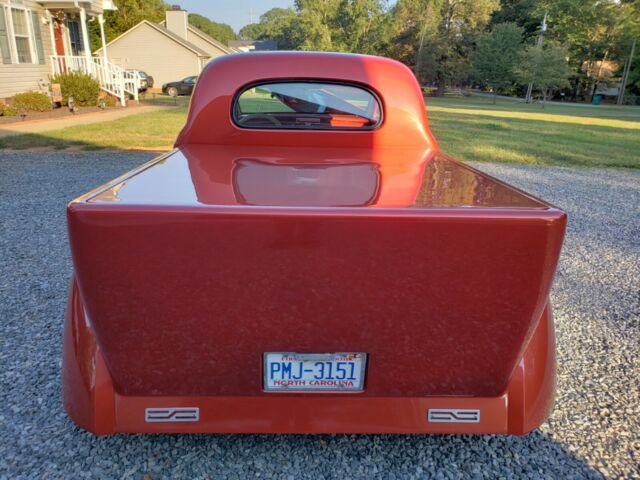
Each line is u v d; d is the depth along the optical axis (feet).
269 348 4.63
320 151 8.46
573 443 6.73
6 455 6.16
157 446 6.39
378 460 6.27
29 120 42.91
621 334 9.95
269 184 5.38
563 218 4.13
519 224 4.11
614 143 40.34
